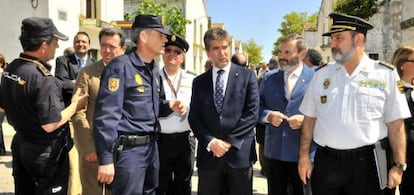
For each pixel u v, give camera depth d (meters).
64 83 3.40
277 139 3.68
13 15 10.52
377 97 2.74
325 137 2.87
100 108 2.77
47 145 2.93
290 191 4.14
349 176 2.80
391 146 2.82
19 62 2.85
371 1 15.67
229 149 3.38
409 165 3.42
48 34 2.86
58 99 2.91
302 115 3.45
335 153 2.82
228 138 3.36
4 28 10.58
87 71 3.54
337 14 2.80
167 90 3.93
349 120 2.77
